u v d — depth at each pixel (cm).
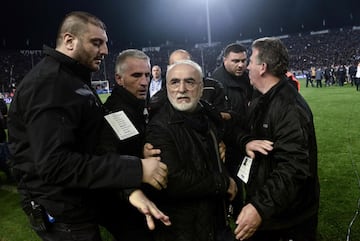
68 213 166
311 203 201
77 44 169
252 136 212
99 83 3272
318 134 732
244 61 329
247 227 181
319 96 1506
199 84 191
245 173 210
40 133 150
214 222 197
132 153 194
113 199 200
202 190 182
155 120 194
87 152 169
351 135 698
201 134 192
